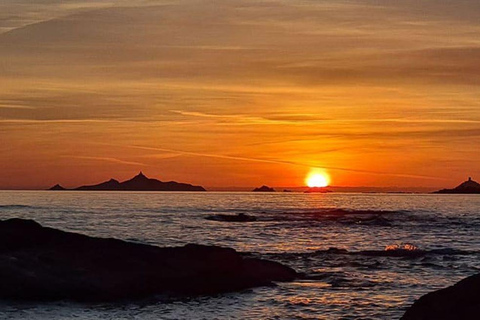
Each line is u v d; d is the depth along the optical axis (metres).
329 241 54.69
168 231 63.72
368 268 35.69
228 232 63.41
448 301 18.80
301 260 38.41
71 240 28.92
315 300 26.92
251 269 30.33
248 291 28.50
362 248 48.66
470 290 18.78
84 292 25.73
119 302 25.75
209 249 30.05
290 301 26.69
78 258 27.42
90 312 24.30
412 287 30.03
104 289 25.97
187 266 28.56
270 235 60.38
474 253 42.00
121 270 27.25
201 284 27.75
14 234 28.61
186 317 23.98
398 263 37.53
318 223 77.56
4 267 25.59
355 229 68.81
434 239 57.31
